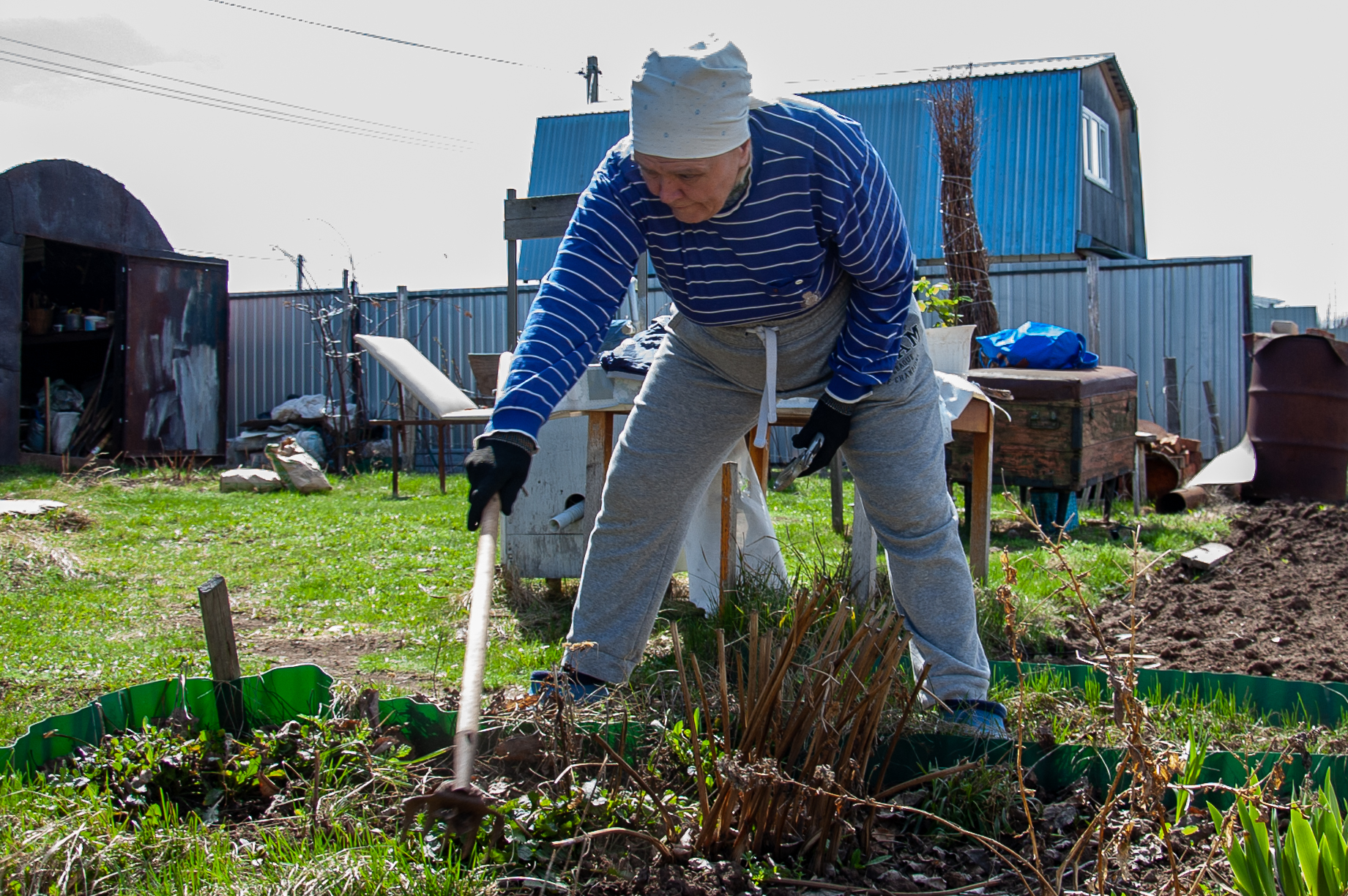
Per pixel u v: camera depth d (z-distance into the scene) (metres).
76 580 6.46
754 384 3.29
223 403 16.08
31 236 15.19
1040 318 15.05
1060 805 2.66
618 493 3.38
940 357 5.89
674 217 2.93
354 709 2.89
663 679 3.69
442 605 5.68
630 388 5.20
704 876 2.26
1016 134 17.39
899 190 17.56
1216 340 14.48
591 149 19.55
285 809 2.61
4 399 14.48
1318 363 10.40
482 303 16.77
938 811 2.64
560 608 5.64
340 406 15.84
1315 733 3.36
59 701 3.85
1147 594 6.16
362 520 9.33
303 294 17.47
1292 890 1.95
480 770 2.69
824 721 2.38
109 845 2.26
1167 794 2.61
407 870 2.17
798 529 8.18
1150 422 12.15
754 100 2.75
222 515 9.67
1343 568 6.66
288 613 5.58
